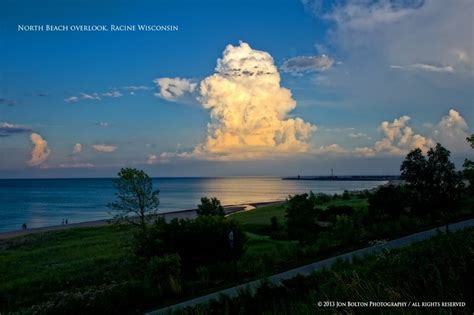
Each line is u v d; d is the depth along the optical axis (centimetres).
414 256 870
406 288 673
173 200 14625
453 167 2419
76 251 3453
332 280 889
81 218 9525
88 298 1470
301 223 3106
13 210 11850
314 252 2066
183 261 1984
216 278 1775
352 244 2228
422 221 2573
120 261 2431
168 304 1423
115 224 2620
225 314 837
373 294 674
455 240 945
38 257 3284
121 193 2561
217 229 2042
